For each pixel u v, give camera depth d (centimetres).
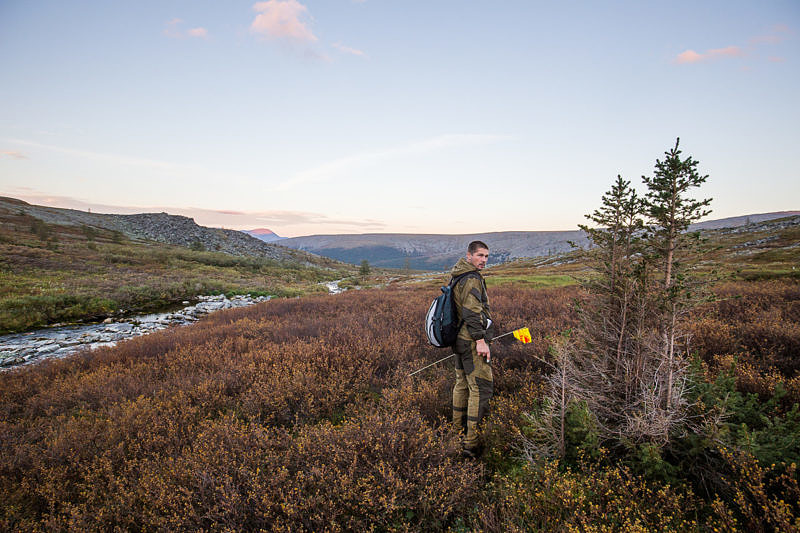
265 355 617
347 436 318
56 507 298
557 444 314
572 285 1669
